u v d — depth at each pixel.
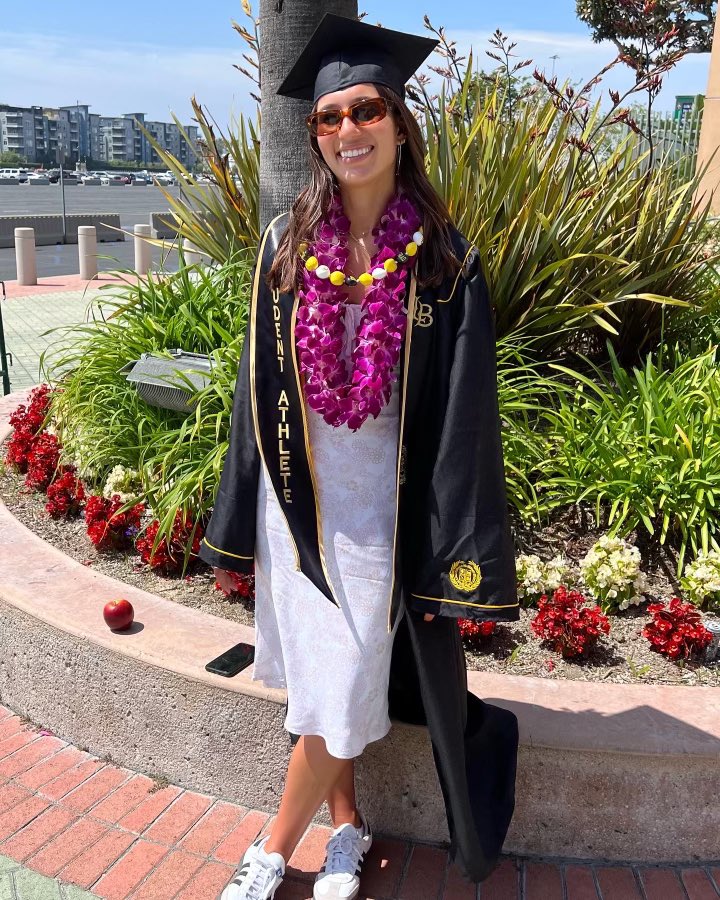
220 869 2.45
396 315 1.95
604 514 3.55
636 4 4.27
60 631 2.89
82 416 4.25
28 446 4.49
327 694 2.08
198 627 2.88
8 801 2.71
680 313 4.95
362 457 2.04
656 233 4.72
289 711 2.16
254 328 2.10
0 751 2.96
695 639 2.77
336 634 2.06
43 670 3.00
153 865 2.46
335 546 2.06
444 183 4.36
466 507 1.99
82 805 2.70
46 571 3.25
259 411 2.10
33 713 3.11
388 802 2.54
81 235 16.27
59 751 2.96
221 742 2.67
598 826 2.42
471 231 4.10
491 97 4.55
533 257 4.22
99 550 3.60
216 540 2.19
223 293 4.67
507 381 3.83
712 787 2.35
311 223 2.03
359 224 2.08
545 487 3.67
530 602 3.13
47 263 20.48
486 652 2.88
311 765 2.18
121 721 2.83
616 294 4.32
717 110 13.55
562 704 2.49
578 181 4.61
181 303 4.62
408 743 2.45
